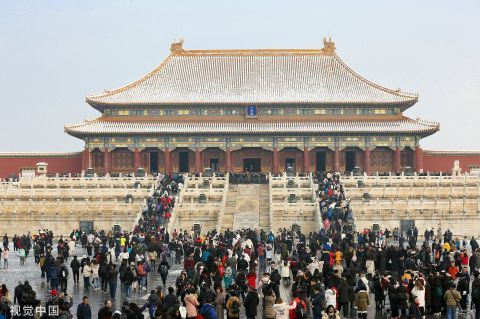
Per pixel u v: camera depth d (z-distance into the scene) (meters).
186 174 156.88
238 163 191.00
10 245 123.62
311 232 116.25
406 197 138.88
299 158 191.12
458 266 77.62
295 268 76.69
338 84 197.50
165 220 122.81
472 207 129.38
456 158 189.50
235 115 191.38
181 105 190.50
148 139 187.75
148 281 85.19
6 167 189.62
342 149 187.88
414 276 66.31
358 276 72.06
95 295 76.81
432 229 123.62
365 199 133.00
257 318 65.12
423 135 188.88
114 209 129.88
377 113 191.12
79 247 116.88
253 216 127.81
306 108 191.00
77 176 165.25
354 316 65.38
